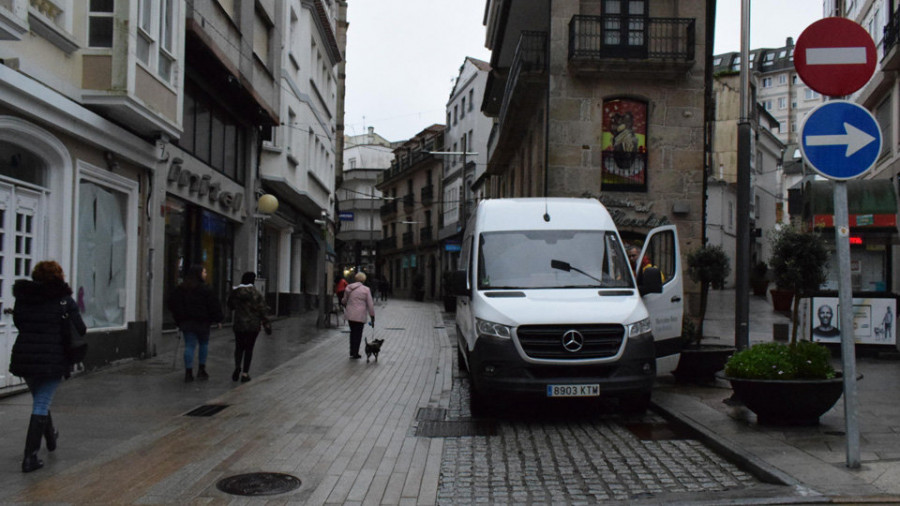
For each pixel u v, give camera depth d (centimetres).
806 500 500
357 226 7550
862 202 1769
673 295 1002
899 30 1808
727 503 502
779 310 2516
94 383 1023
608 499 533
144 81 1144
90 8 1082
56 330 594
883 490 516
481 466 635
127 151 1190
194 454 647
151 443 684
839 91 584
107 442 683
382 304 4441
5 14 779
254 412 852
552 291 891
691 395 958
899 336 1507
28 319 591
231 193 1869
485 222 984
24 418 775
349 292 1434
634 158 2025
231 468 603
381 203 7525
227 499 520
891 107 2028
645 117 2034
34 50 946
